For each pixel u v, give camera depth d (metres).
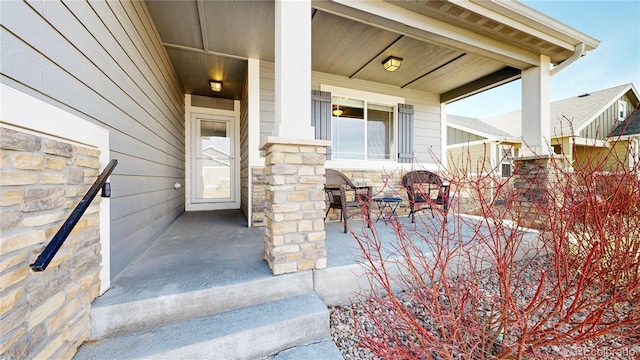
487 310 1.84
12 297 0.94
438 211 1.90
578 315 1.83
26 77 1.08
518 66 3.76
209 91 5.31
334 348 1.63
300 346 1.64
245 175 4.50
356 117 4.86
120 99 2.01
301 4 2.13
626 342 1.51
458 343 1.47
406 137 5.17
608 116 8.62
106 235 1.64
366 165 4.82
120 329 1.47
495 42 3.36
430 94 5.50
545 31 3.26
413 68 4.36
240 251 2.49
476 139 8.80
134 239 2.24
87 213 1.43
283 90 2.07
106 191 1.59
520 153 3.83
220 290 1.70
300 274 1.97
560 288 1.33
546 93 3.71
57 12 1.30
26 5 1.09
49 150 1.16
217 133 5.74
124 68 2.10
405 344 1.62
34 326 1.03
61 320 1.19
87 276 1.42
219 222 4.11
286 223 1.96
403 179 3.75
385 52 3.82
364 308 1.84
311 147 2.06
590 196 1.64
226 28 3.05
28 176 1.04
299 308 1.75
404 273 2.32
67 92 1.36
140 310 1.50
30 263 1.03
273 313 1.68
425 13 2.82
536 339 1.39
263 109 3.93
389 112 5.18
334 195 3.67
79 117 1.43
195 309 1.63
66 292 1.24
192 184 5.57
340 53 3.83
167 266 2.06
